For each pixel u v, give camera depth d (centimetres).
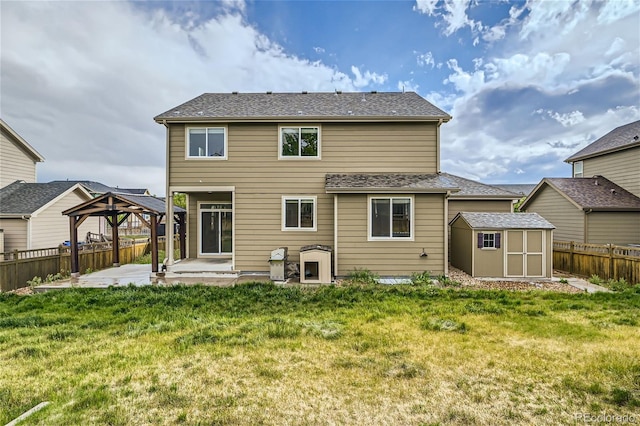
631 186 1423
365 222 967
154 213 1009
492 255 955
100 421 283
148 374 373
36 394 329
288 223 1052
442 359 410
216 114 1056
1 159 1521
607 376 359
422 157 1047
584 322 552
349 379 360
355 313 618
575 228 1378
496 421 284
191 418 288
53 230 1417
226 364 399
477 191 1279
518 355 418
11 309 664
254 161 1052
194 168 1050
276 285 866
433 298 726
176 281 952
